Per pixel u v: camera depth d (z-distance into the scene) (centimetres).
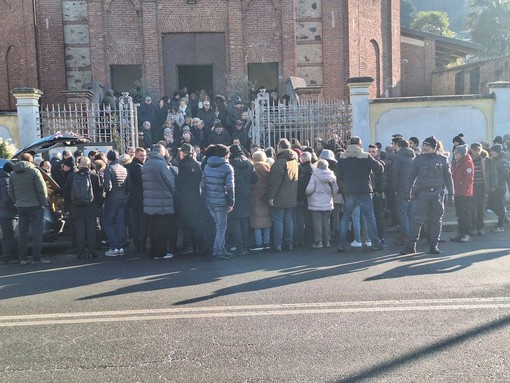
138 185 1105
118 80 2381
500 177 1239
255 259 1013
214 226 1085
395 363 525
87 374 517
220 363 534
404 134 1627
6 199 1047
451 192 1012
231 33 2284
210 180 1014
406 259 967
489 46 4312
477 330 604
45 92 2252
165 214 1034
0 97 2377
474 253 1003
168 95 2300
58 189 1168
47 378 511
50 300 762
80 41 2247
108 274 916
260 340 590
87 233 1068
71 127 1584
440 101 1616
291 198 1077
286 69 2312
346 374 505
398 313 665
